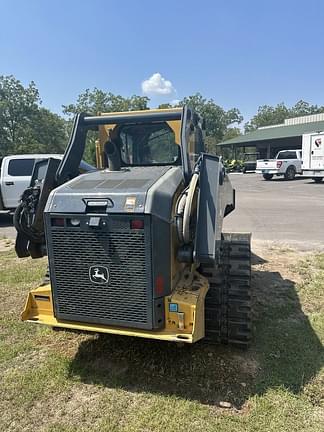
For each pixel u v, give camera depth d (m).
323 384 2.68
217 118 75.25
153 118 3.10
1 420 2.40
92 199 2.51
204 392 2.61
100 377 2.83
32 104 52.00
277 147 37.06
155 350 3.17
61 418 2.40
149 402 2.53
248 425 2.29
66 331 3.57
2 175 9.80
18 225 3.05
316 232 7.88
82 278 2.58
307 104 88.25
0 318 3.92
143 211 2.35
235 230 8.16
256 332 3.46
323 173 19.69
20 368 2.98
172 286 2.58
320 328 3.53
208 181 2.74
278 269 5.35
